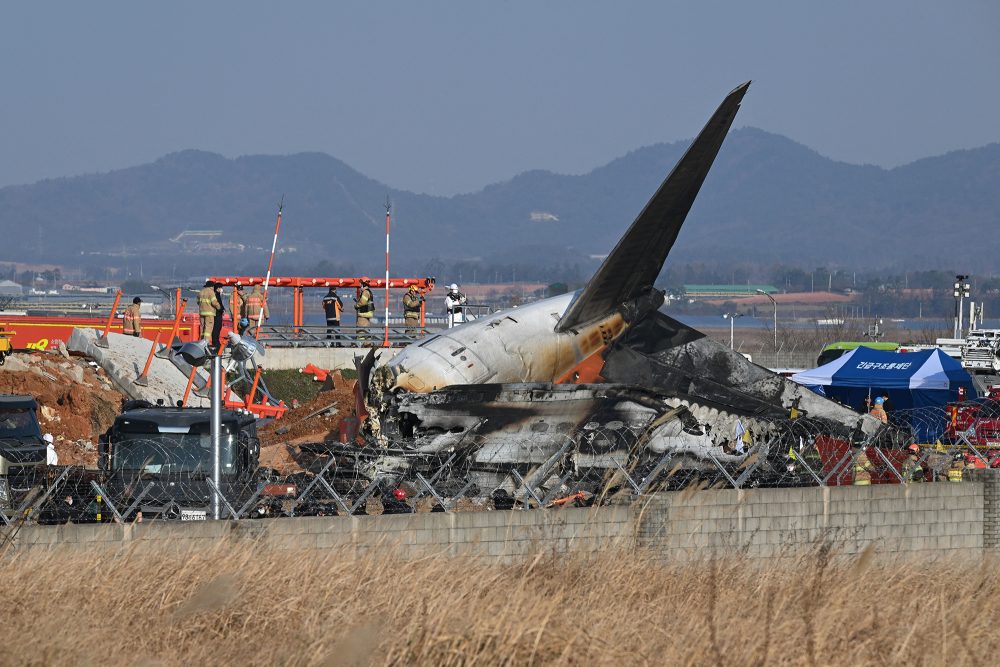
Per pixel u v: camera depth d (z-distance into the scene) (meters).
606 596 58.88
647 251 105.69
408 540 71.06
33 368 133.38
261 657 48.50
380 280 186.75
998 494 84.44
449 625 49.66
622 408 90.44
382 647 48.66
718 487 84.69
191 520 70.62
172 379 148.50
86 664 45.94
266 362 164.62
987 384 169.12
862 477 95.69
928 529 82.88
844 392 148.75
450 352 97.12
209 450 83.25
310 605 54.38
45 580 55.75
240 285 173.62
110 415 132.00
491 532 72.31
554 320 105.12
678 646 49.62
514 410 88.38
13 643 47.47
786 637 50.31
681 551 74.94
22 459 89.19
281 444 123.56
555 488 82.25
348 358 168.38
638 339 111.06
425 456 85.88
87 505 79.56
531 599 53.81
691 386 109.81
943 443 115.31
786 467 93.19
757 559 72.50
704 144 98.38
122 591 55.28
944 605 56.22
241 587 54.66
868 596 59.03
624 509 74.50
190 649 50.00
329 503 81.75
